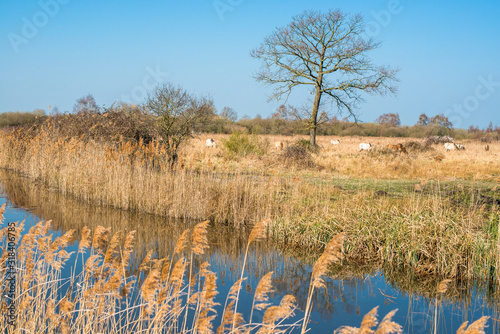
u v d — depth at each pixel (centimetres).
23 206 1192
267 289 323
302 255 848
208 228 1047
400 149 2741
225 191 1167
